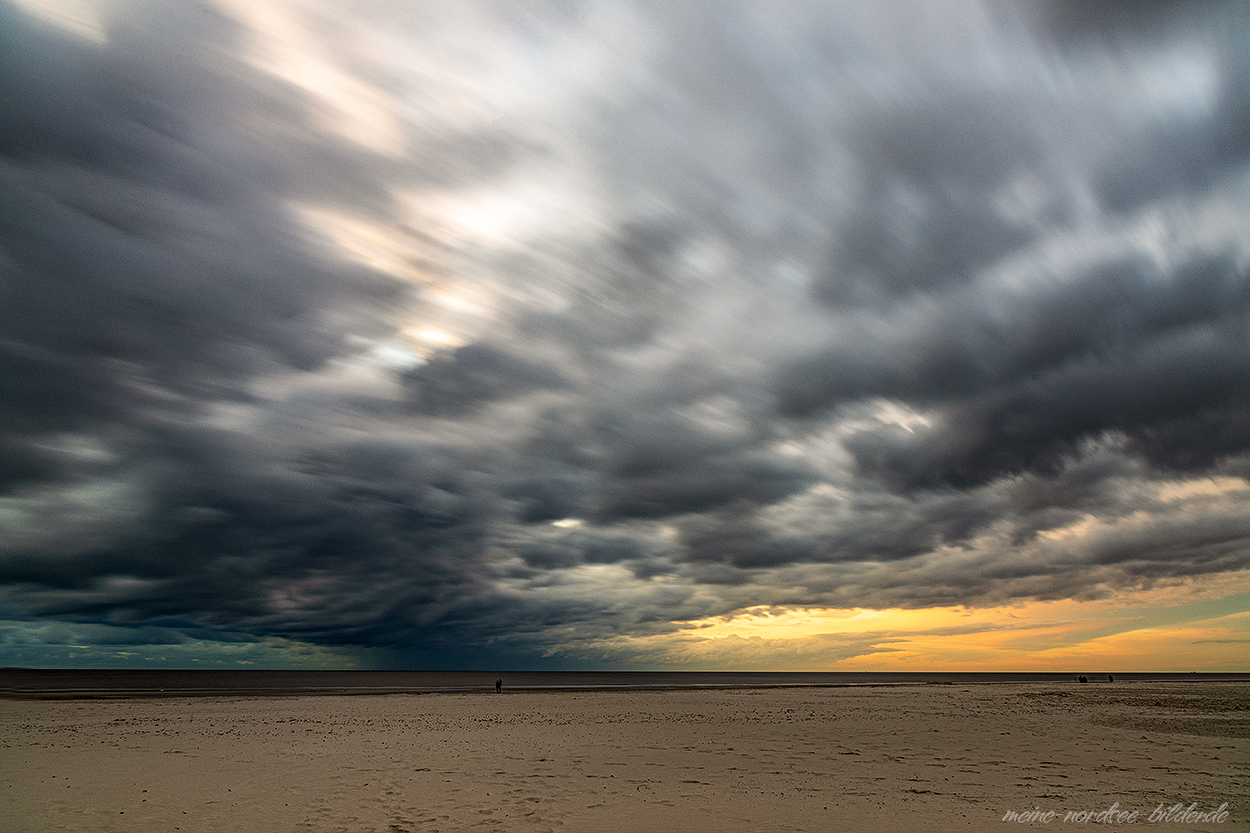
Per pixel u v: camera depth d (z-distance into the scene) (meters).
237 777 18.83
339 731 30.17
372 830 13.33
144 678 175.38
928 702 51.03
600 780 18.77
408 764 21.14
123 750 23.91
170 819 14.12
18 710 41.62
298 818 14.24
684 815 14.73
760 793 17.11
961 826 13.81
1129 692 64.19
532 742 26.77
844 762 22.06
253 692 69.88
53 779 18.47
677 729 31.84
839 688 81.06
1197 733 29.67
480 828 13.53
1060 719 36.25
